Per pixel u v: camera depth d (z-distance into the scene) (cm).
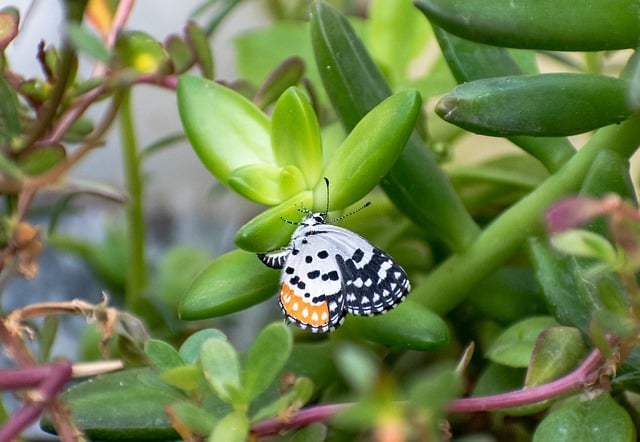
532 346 31
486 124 29
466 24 29
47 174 31
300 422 28
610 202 26
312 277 30
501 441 32
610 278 29
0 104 31
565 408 29
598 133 31
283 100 30
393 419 25
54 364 28
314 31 31
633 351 29
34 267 31
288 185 30
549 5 29
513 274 33
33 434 35
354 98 31
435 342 30
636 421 31
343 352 26
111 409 29
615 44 29
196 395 28
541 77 29
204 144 30
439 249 35
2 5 35
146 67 33
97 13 34
